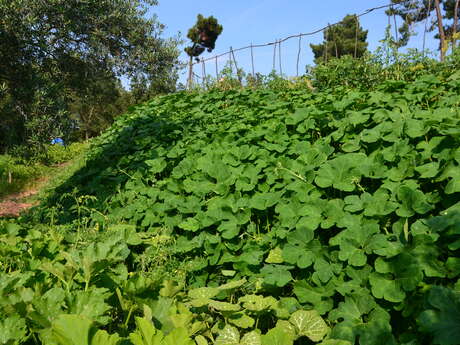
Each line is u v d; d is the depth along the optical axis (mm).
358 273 2617
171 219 4230
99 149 7445
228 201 3965
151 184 5438
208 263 3535
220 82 10125
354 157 3598
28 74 5738
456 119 3373
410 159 3230
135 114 8820
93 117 26750
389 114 3992
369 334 2211
